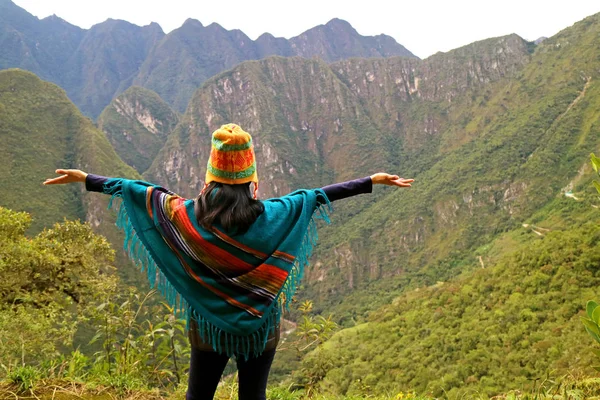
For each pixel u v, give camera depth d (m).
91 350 17.23
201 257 1.68
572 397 2.68
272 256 1.72
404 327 46.62
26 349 4.43
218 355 1.78
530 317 35.00
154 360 3.44
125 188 1.84
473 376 28.00
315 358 4.18
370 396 3.80
